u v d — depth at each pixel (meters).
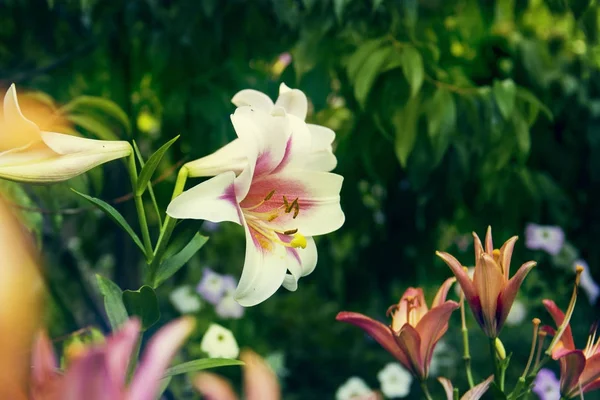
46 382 0.45
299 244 1.15
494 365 1.07
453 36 2.29
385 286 2.69
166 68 2.11
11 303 0.33
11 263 0.33
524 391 1.06
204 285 3.03
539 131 2.54
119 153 1.09
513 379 3.32
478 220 2.48
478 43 2.35
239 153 1.14
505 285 1.05
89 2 1.90
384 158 2.08
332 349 4.09
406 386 3.13
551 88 2.69
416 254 2.59
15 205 1.60
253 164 1.10
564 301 3.06
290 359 4.00
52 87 2.26
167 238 1.10
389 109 1.89
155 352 0.46
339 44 1.99
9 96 1.04
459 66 2.26
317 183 1.18
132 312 1.04
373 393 0.64
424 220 2.42
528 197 2.31
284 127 1.13
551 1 2.05
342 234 2.57
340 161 2.21
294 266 1.17
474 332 3.77
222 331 2.11
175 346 0.47
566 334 1.08
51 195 1.81
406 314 1.12
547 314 3.04
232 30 2.04
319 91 2.02
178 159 2.15
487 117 1.93
